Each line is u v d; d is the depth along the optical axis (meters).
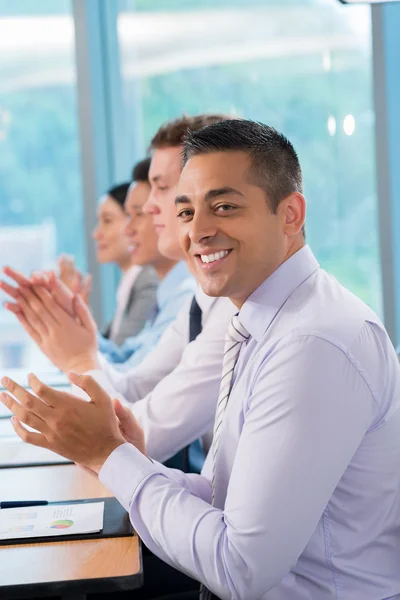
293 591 1.48
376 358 1.49
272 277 1.58
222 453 1.64
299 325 1.47
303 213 1.59
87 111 5.37
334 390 1.42
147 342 3.31
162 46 5.41
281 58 5.05
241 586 1.39
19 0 5.50
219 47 5.26
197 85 5.36
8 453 2.12
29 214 5.62
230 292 1.58
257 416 1.44
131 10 5.45
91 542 1.46
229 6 5.21
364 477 1.50
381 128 4.25
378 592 1.50
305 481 1.38
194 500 1.50
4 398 1.57
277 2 5.05
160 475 1.54
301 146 4.96
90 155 5.40
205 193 1.53
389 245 4.29
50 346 2.37
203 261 1.56
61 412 1.54
